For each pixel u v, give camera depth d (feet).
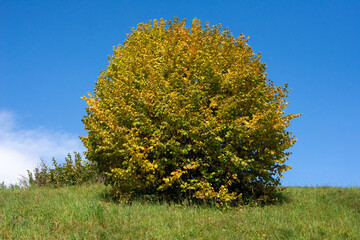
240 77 38.11
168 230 24.90
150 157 38.52
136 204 35.27
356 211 34.17
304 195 43.86
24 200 37.76
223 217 29.89
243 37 43.47
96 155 38.99
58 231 24.73
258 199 38.75
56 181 56.08
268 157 39.14
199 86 37.40
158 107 35.94
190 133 35.68
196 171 39.37
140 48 43.16
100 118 37.37
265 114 35.78
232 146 37.55
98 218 27.66
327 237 23.70
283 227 25.79
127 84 38.29
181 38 42.65
